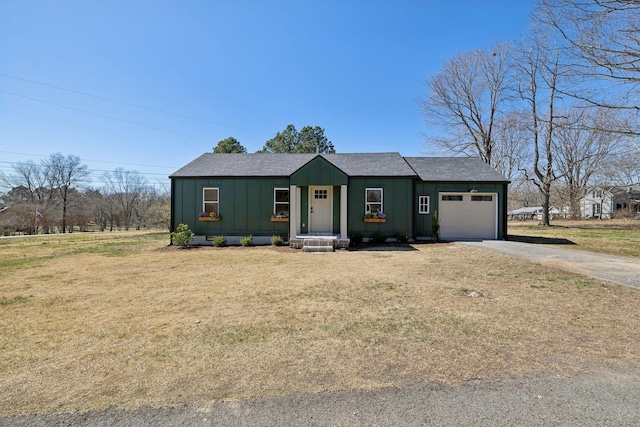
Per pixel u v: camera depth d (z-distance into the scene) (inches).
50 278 257.8
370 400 89.6
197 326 149.0
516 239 538.3
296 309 173.6
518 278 239.3
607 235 595.5
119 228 1587.1
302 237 459.8
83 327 148.7
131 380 101.5
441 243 489.1
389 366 109.1
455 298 191.3
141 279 253.0
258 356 117.6
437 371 105.3
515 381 98.7
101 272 282.8
